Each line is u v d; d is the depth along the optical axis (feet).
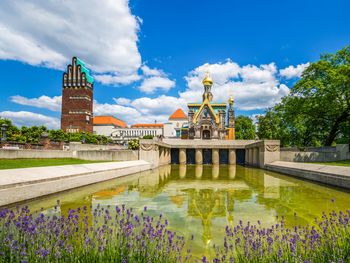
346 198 54.44
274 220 37.22
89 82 392.88
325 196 56.85
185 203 49.42
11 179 46.11
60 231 21.48
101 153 122.72
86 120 377.30
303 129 177.58
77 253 18.63
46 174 56.95
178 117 449.48
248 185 75.61
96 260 18.13
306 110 139.95
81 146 159.74
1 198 41.47
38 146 127.44
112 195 57.06
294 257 18.42
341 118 140.87
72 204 46.47
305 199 53.42
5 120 177.17
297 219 37.60
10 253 17.08
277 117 203.21
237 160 199.00
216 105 305.53
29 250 17.89
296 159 130.72
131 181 83.87
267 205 47.67
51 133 219.00
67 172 64.64
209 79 299.99
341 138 158.92
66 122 376.07
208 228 33.37
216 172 123.34
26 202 46.65
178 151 206.90
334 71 127.95
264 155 138.92
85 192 60.49
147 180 87.20
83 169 73.92
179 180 88.69
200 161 190.80
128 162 115.14
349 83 124.98
